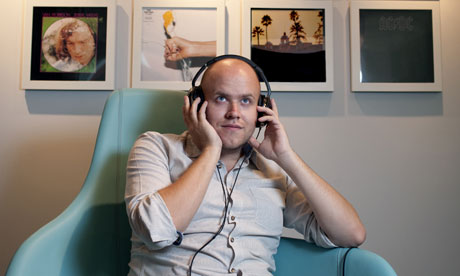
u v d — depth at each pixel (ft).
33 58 5.79
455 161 5.90
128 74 5.89
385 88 5.88
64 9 5.87
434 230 5.81
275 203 3.61
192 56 5.86
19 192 5.73
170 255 3.22
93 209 3.75
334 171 5.85
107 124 4.14
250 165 3.84
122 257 3.92
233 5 5.99
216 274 3.09
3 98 5.80
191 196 2.96
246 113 3.42
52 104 5.82
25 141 5.77
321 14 5.95
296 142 5.86
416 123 5.94
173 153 3.49
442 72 6.00
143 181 3.19
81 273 3.52
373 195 5.84
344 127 5.90
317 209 3.42
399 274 5.75
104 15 5.86
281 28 5.92
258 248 3.39
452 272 5.75
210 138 3.26
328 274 3.40
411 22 6.00
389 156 5.90
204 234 3.27
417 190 5.86
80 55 5.82
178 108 4.51
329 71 5.86
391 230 5.81
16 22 5.90
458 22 6.08
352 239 3.39
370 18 5.98
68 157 5.78
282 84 5.82
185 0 5.90
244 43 5.88
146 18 5.90
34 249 3.11
